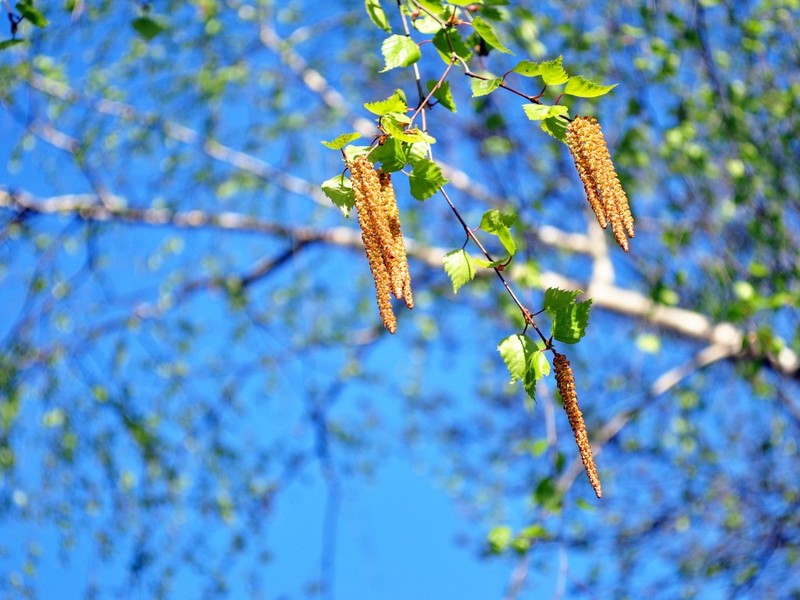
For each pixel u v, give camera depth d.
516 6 6.90
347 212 2.82
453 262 2.95
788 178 7.92
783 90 8.03
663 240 7.43
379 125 2.84
